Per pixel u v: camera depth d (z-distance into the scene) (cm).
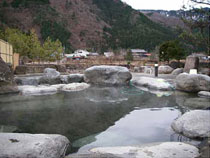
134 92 712
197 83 687
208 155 189
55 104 496
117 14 16338
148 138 276
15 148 198
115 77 936
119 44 10200
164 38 11250
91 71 962
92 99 569
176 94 663
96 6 17100
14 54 1487
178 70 1454
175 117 381
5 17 9825
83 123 340
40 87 748
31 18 10612
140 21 14725
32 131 299
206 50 1174
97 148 230
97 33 12462
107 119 365
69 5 14412
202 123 288
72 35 11225
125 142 262
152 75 1317
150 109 447
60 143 235
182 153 205
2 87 659
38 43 2622
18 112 413
